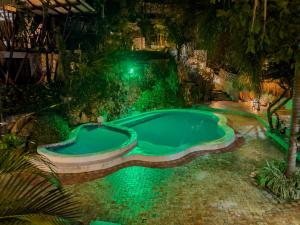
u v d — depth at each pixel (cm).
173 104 1955
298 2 522
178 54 2114
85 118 1512
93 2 1684
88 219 691
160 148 1192
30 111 1218
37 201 309
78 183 888
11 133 1077
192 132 1541
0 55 1225
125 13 1867
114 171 977
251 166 998
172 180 898
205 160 1064
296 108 766
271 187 813
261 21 564
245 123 1565
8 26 1255
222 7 715
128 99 1745
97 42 1773
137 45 2150
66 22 1355
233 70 2072
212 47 800
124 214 713
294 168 816
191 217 695
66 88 1385
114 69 1653
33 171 348
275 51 663
